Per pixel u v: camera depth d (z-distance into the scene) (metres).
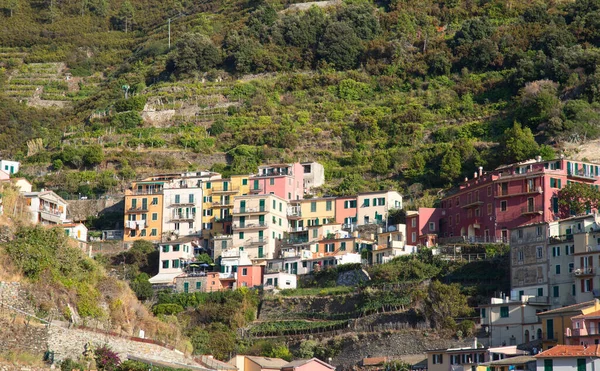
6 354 179.75
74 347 192.00
